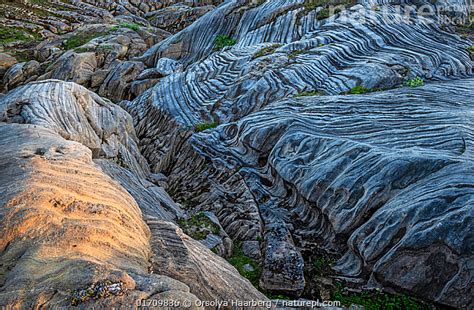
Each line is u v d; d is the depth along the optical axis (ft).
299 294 26.55
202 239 31.86
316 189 31.83
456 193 25.12
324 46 55.11
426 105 38.93
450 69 51.24
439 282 24.03
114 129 46.21
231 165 40.91
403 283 25.00
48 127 36.40
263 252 30.50
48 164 22.66
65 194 19.58
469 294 23.25
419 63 50.83
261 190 37.29
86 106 45.21
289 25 63.52
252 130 40.29
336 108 40.37
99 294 13.73
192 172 43.68
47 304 13.41
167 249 21.62
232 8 72.33
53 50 85.51
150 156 50.37
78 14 110.01
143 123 55.57
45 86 45.03
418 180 27.91
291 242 30.12
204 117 49.78
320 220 32.35
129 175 38.40
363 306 25.23
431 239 24.08
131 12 115.55
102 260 16.24
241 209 36.01
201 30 73.87
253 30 67.00
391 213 26.50
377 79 46.83
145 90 66.90
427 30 59.98
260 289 27.20
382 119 36.78
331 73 50.24
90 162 25.70
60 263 15.17
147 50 83.30
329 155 33.32
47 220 17.28
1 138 29.01
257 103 47.24
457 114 35.04
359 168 30.45
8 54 86.74
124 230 19.77
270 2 69.72
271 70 50.55
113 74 73.00
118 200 22.13
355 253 28.35
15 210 17.21
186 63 72.43
